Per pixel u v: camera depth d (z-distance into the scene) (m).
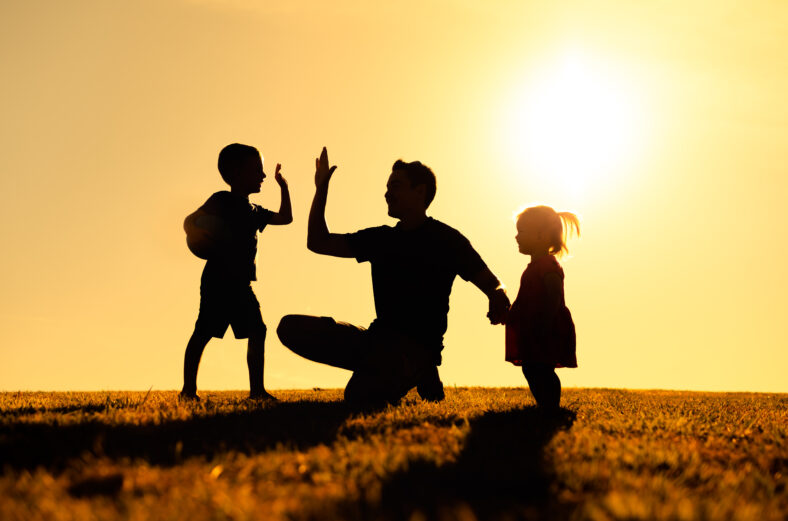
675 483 2.77
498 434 3.76
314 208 5.43
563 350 5.32
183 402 5.38
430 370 5.66
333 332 5.51
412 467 2.81
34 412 4.54
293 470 2.79
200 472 2.70
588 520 2.17
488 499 2.44
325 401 5.75
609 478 2.74
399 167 5.57
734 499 2.54
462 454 3.16
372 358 5.30
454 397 7.14
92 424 3.72
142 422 3.92
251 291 6.30
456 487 2.58
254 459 2.95
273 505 2.28
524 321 5.29
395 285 5.41
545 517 2.19
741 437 4.28
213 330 6.11
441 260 5.41
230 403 5.46
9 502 2.26
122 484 2.52
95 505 2.26
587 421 4.67
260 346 6.25
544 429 4.12
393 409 4.91
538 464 2.94
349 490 2.49
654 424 4.56
